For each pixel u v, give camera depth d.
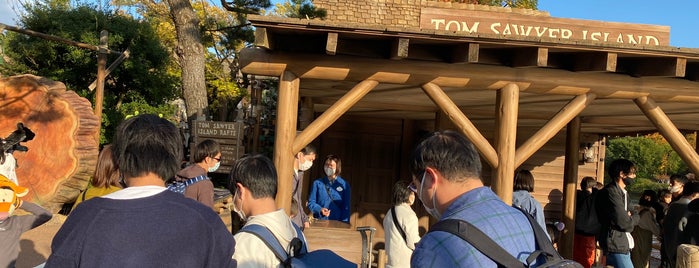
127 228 1.83
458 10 6.89
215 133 11.03
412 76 5.71
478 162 2.24
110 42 13.10
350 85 6.72
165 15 26.17
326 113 5.67
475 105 8.64
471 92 6.75
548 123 5.93
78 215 1.88
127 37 13.62
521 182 5.77
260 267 2.59
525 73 5.82
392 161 10.47
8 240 3.50
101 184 3.60
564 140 11.73
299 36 5.55
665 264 6.52
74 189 8.29
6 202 3.40
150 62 14.14
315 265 2.69
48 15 12.90
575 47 5.18
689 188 6.04
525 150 5.86
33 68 13.30
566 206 9.49
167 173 2.04
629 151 42.69
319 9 10.02
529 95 6.46
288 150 5.66
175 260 1.83
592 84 5.91
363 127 10.44
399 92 7.24
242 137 11.09
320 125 5.66
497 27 7.05
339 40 5.60
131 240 1.81
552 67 5.90
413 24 10.12
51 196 8.06
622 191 6.37
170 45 25.97
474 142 5.79
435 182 2.22
